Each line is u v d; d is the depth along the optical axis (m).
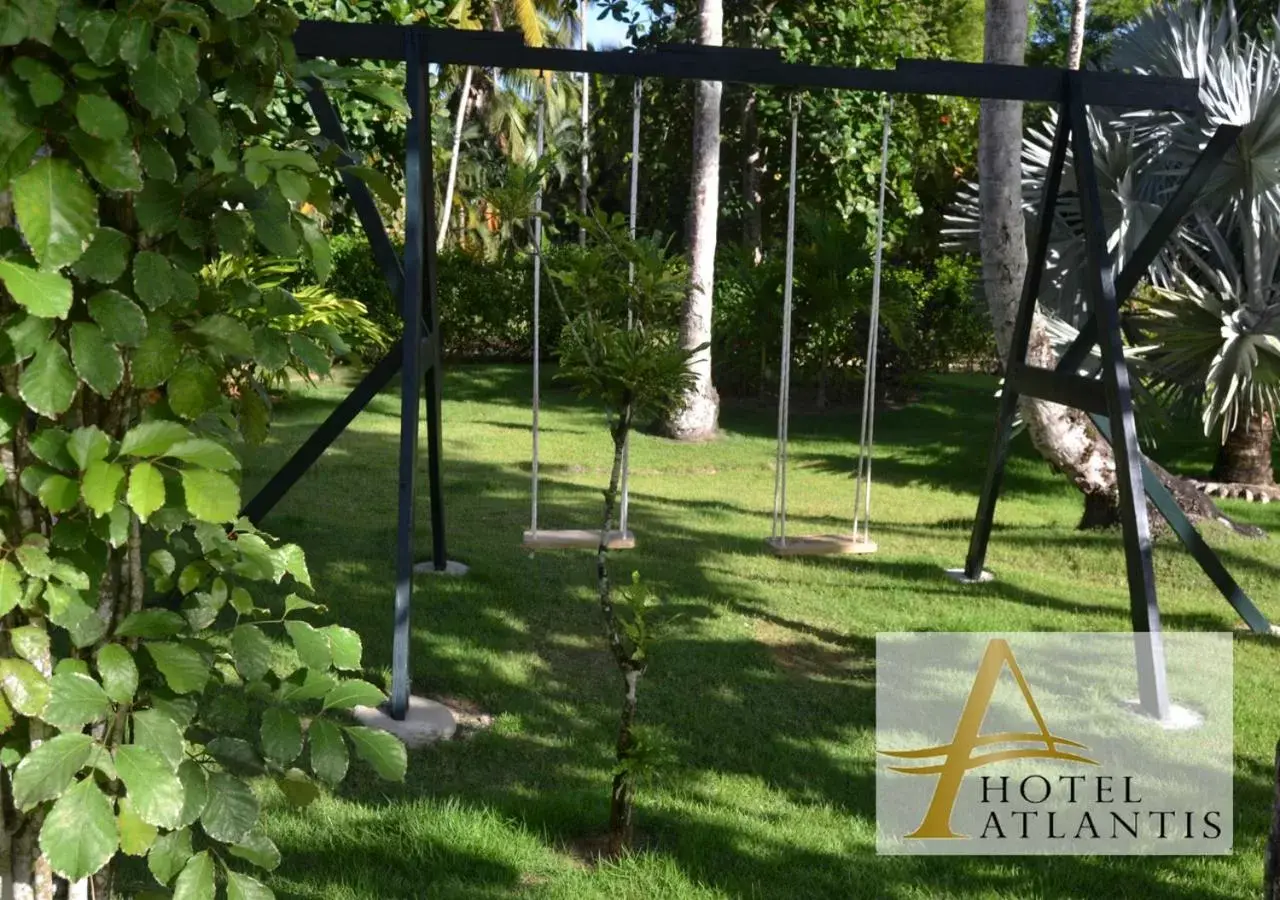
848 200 15.45
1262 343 8.30
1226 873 3.39
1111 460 8.37
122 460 1.58
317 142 1.90
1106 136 9.02
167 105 1.51
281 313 1.79
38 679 1.56
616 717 4.52
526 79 26.45
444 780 3.89
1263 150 7.90
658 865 3.31
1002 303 7.18
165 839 1.72
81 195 1.49
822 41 14.61
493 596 6.08
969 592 6.65
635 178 5.72
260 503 5.17
